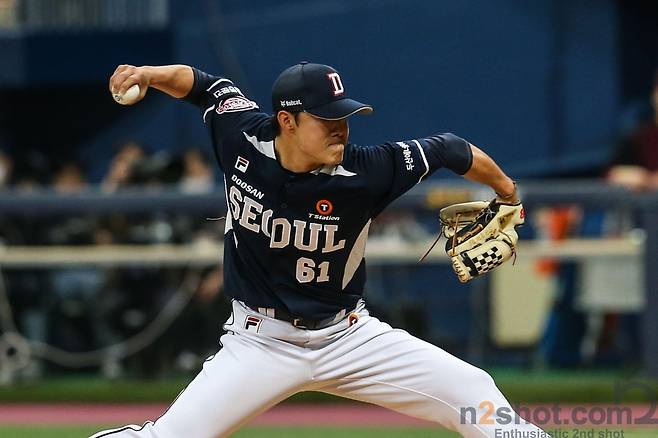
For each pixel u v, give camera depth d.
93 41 45.06
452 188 33.38
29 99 46.97
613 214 33.88
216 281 34.47
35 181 40.84
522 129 44.69
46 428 29.64
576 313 33.94
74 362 35.50
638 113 44.19
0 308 35.66
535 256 34.06
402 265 34.25
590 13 44.31
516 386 33.19
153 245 34.94
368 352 16.58
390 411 32.28
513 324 34.12
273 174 16.00
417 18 45.00
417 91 45.12
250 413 16.52
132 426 16.17
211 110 17.06
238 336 16.77
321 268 16.38
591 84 44.38
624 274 33.59
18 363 35.72
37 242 35.50
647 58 44.31
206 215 34.81
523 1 44.56
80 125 46.81
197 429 16.08
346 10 45.19
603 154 44.28
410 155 16.28
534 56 44.66
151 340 34.97
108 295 35.25
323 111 15.41
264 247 16.34
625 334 33.62
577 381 33.59
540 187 33.44
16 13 45.69
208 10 45.06
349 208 16.09
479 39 44.81
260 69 45.22
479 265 17.16
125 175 37.81
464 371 16.28
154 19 45.09
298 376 16.61
